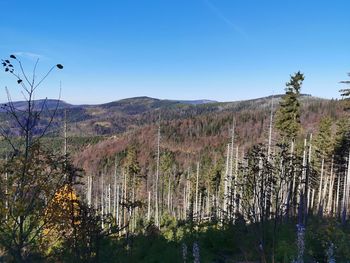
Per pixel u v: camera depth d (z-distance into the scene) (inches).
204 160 4210.1
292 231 479.2
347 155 1460.4
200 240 516.7
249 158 443.5
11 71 238.8
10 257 299.6
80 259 331.6
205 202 2618.1
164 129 6008.9
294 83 1179.9
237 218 464.4
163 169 3176.7
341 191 1765.5
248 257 409.7
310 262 361.7
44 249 305.1
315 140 1662.2
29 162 257.3
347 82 972.6
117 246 422.3
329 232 426.9
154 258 462.9
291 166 434.0
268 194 408.5
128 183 2364.7
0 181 257.4
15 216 261.7
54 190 280.7
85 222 330.3
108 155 4936.0
